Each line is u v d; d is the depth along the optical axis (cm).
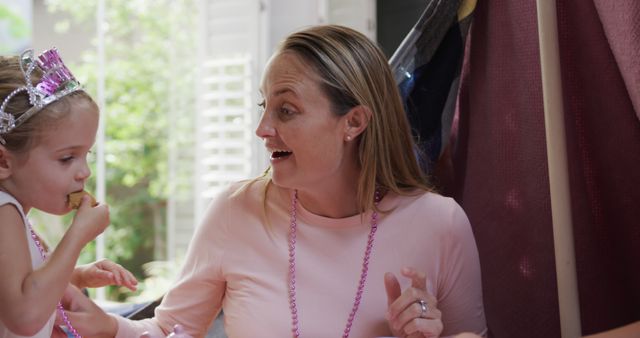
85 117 116
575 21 141
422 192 140
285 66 126
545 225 151
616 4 124
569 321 127
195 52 671
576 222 145
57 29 666
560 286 128
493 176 158
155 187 661
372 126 133
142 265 664
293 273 134
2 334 110
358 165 136
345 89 127
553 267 151
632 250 141
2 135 111
